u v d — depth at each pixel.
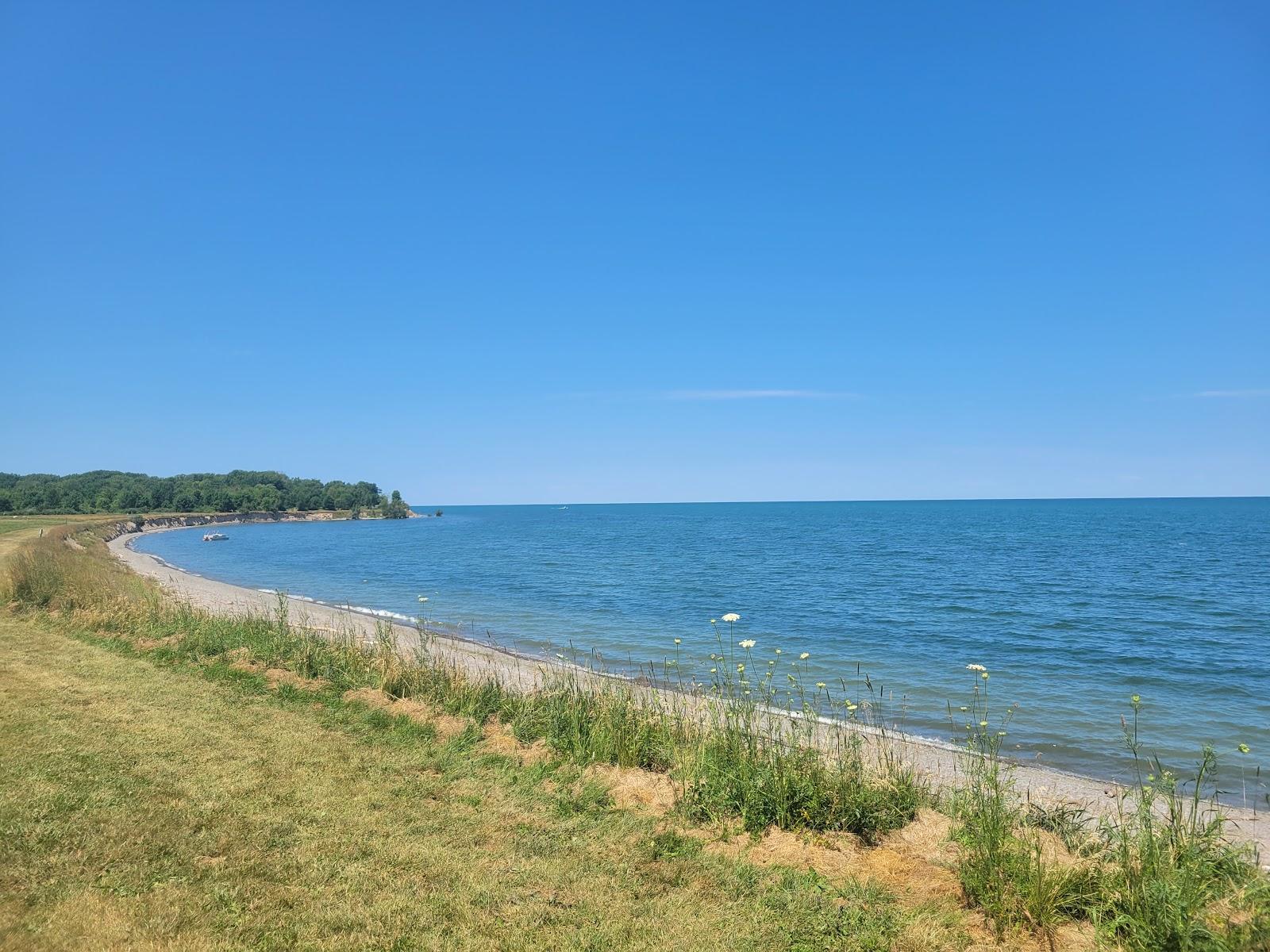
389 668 11.37
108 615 16.03
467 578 41.31
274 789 7.03
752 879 5.45
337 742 8.55
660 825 6.47
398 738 8.78
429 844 5.98
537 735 8.90
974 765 7.64
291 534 111.69
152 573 41.59
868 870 5.57
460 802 6.90
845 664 18.17
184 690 10.73
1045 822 6.21
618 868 5.63
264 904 5.02
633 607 29.19
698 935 4.73
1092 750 11.55
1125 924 4.52
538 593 34.22
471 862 5.69
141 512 135.25
